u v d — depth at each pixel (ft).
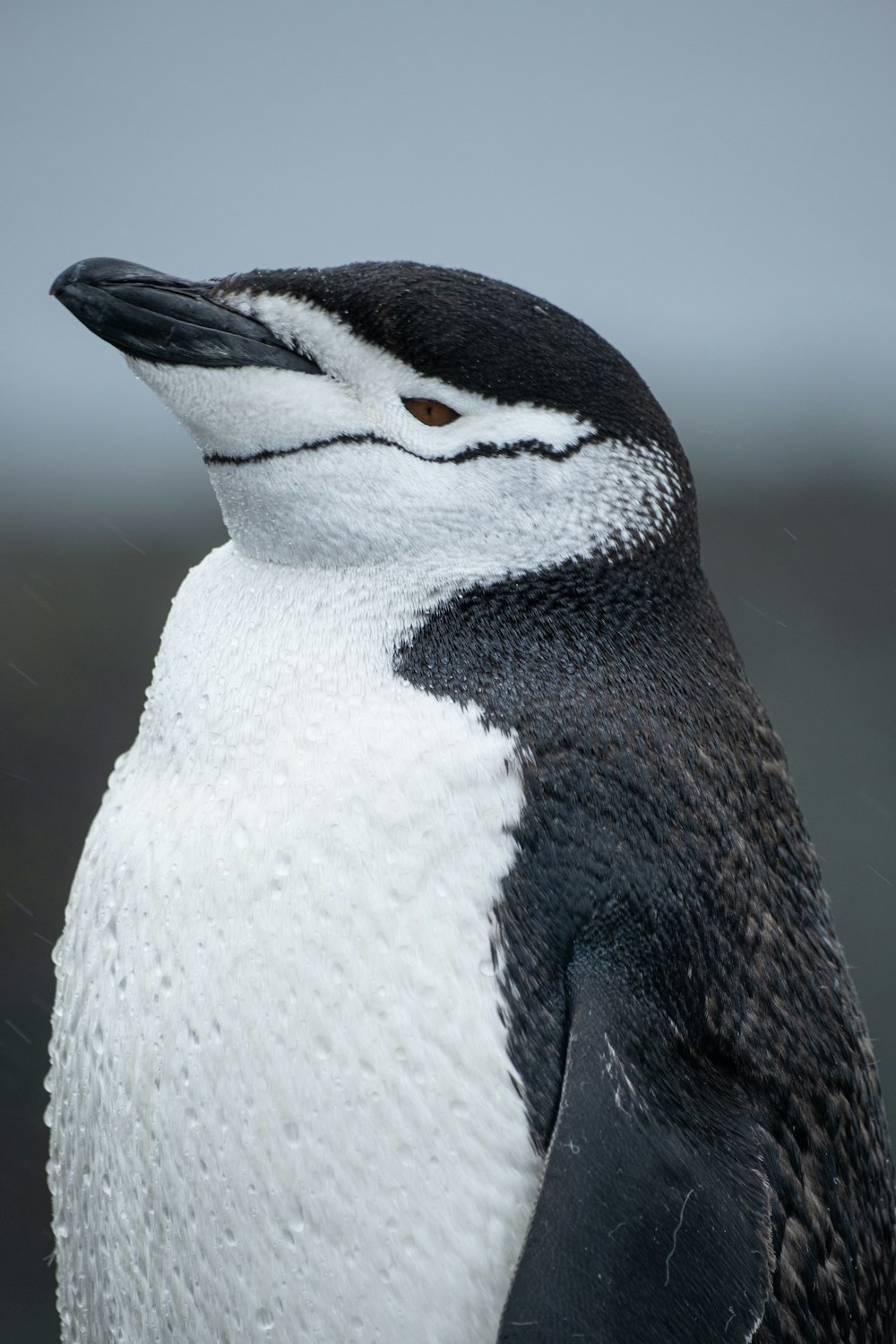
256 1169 24.80
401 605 27.02
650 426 28.94
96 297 27.58
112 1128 26.37
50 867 89.04
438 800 25.17
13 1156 71.92
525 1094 24.30
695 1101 24.62
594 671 26.94
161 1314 26.43
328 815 25.20
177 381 27.50
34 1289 68.03
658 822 25.86
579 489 27.68
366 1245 24.48
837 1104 27.43
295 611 27.45
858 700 98.12
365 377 27.25
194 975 25.29
